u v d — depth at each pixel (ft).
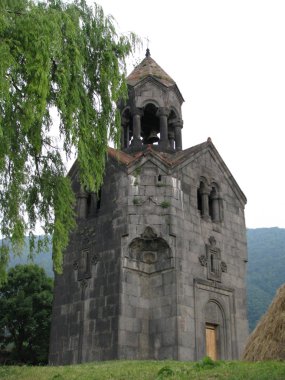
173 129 91.50
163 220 72.90
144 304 71.05
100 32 49.47
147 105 88.48
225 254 80.38
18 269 130.11
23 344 126.93
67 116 43.42
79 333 71.82
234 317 77.15
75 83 44.57
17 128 45.01
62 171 50.90
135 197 73.82
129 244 71.72
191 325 69.62
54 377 41.01
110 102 49.47
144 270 72.64
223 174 86.28
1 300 123.85
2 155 41.55
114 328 67.67
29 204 50.01
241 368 35.04
